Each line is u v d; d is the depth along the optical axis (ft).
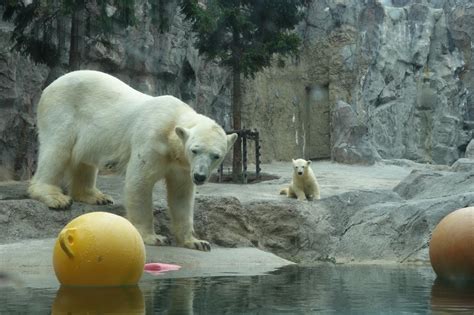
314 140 110.22
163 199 36.01
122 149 28.32
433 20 119.03
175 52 83.05
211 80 92.68
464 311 14.28
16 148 59.77
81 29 52.90
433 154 113.91
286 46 73.31
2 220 28.02
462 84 121.49
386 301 15.96
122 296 16.75
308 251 35.27
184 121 27.20
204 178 25.48
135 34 76.59
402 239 33.27
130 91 29.89
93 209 30.04
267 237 35.47
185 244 28.43
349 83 107.45
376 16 111.55
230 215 33.24
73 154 29.68
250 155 97.50
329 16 109.09
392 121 110.63
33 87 62.08
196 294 17.17
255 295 17.01
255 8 74.33
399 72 113.60
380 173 84.58
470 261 21.29
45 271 23.30
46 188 29.55
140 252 19.62
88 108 29.43
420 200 36.22
